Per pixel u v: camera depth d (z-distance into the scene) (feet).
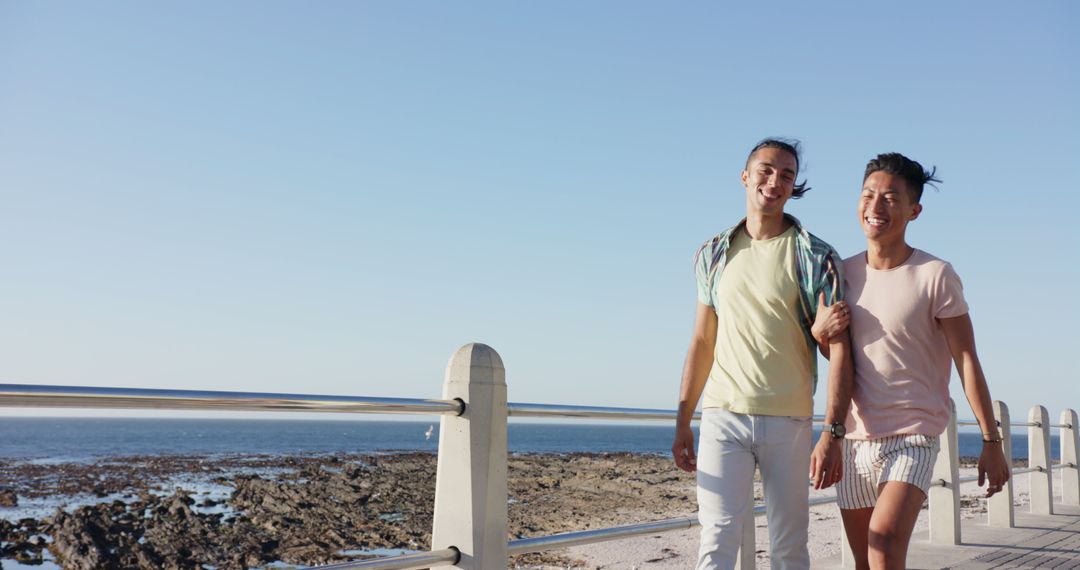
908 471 8.81
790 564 9.47
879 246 9.45
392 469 92.73
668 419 11.16
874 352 9.27
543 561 29.58
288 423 613.11
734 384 9.50
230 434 313.94
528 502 51.85
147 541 43.21
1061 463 28.35
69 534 44.73
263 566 36.70
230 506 55.57
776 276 9.43
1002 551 18.39
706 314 10.34
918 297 9.11
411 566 7.20
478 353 7.86
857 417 9.43
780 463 9.36
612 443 270.26
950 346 9.21
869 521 9.60
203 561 38.63
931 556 17.70
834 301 9.25
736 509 9.36
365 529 44.86
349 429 430.20
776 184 9.44
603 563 28.94
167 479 81.82
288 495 61.11
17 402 4.82
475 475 7.66
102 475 89.15
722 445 9.46
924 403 9.05
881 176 9.37
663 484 63.77
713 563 9.25
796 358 9.45
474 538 7.55
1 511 57.52
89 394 5.08
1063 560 17.28
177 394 5.48
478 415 7.75
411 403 7.13
